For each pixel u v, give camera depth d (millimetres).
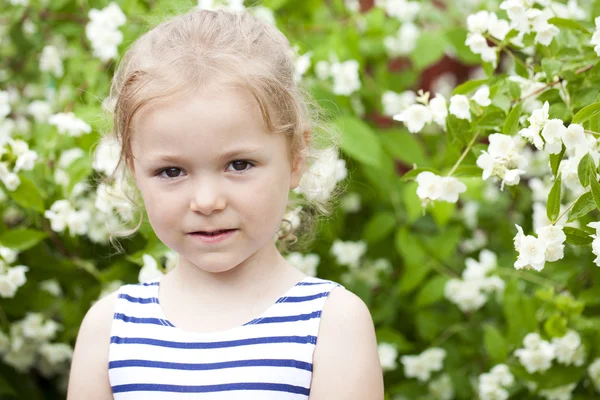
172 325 1469
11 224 2633
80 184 2342
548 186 2318
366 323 1458
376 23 2994
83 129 2174
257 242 1405
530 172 2824
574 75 1719
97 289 2420
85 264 2428
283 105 1463
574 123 1457
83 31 2803
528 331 2197
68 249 2418
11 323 2547
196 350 1429
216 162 1355
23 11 2807
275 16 2854
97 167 2113
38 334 2496
